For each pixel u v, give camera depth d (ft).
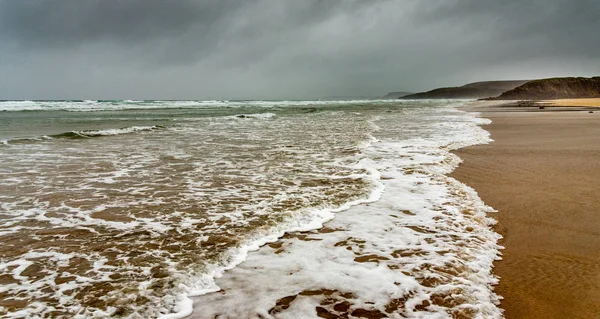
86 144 38.45
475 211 17.10
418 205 17.80
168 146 36.81
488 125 59.36
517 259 12.43
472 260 12.22
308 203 17.80
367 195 19.25
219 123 67.10
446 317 9.08
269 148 35.19
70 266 11.49
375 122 66.69
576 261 12.30
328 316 9.09
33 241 13.39
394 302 9.70
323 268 11.55
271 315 9.12
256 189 20.48
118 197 19.06
